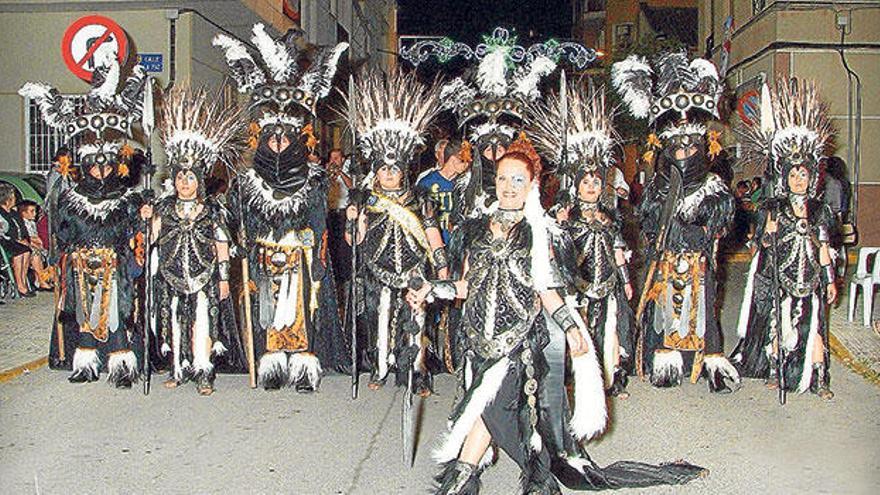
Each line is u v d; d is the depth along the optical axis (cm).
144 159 871
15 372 866
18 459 627
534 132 814
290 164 794
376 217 803
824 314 805
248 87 800
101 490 571
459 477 501
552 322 516
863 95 2061
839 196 1307
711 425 716
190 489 574
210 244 805
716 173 820
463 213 830
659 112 793
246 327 820
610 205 800
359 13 3153
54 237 835
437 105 832
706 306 812
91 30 1502
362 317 845
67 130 802
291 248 807
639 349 847
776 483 587
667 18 3966
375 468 616
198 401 778
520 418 504
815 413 750
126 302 820
